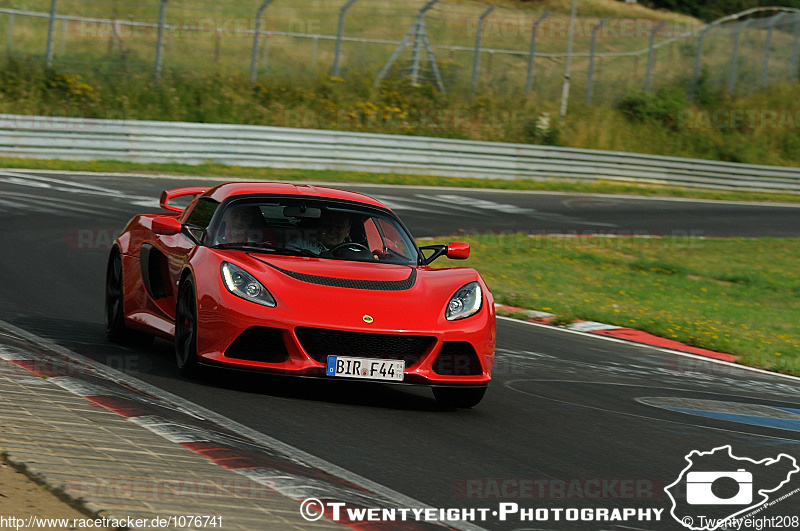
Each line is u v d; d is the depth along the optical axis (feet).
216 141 191.52
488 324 45.88
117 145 180.96
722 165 259.80
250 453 33.53
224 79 247.29
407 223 148.25
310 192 53.21
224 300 42.88
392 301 44.24
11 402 35.14
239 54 266.16
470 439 40.40
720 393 61.05
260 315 42.22
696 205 226.79
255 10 297.53
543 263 132.87
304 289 43.65
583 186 233.76
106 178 159.94
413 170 216.13
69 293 71.46
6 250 89.81
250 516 25.93
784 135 320.70
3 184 140.36
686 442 44.21
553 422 45.80
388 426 40.98
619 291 117.29
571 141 279.90
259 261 45.55
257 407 41.57
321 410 42.52
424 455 36.86
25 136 170.81
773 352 84.28
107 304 57.06
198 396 42.32
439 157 219.61
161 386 43.45
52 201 129.49
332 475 32.55
